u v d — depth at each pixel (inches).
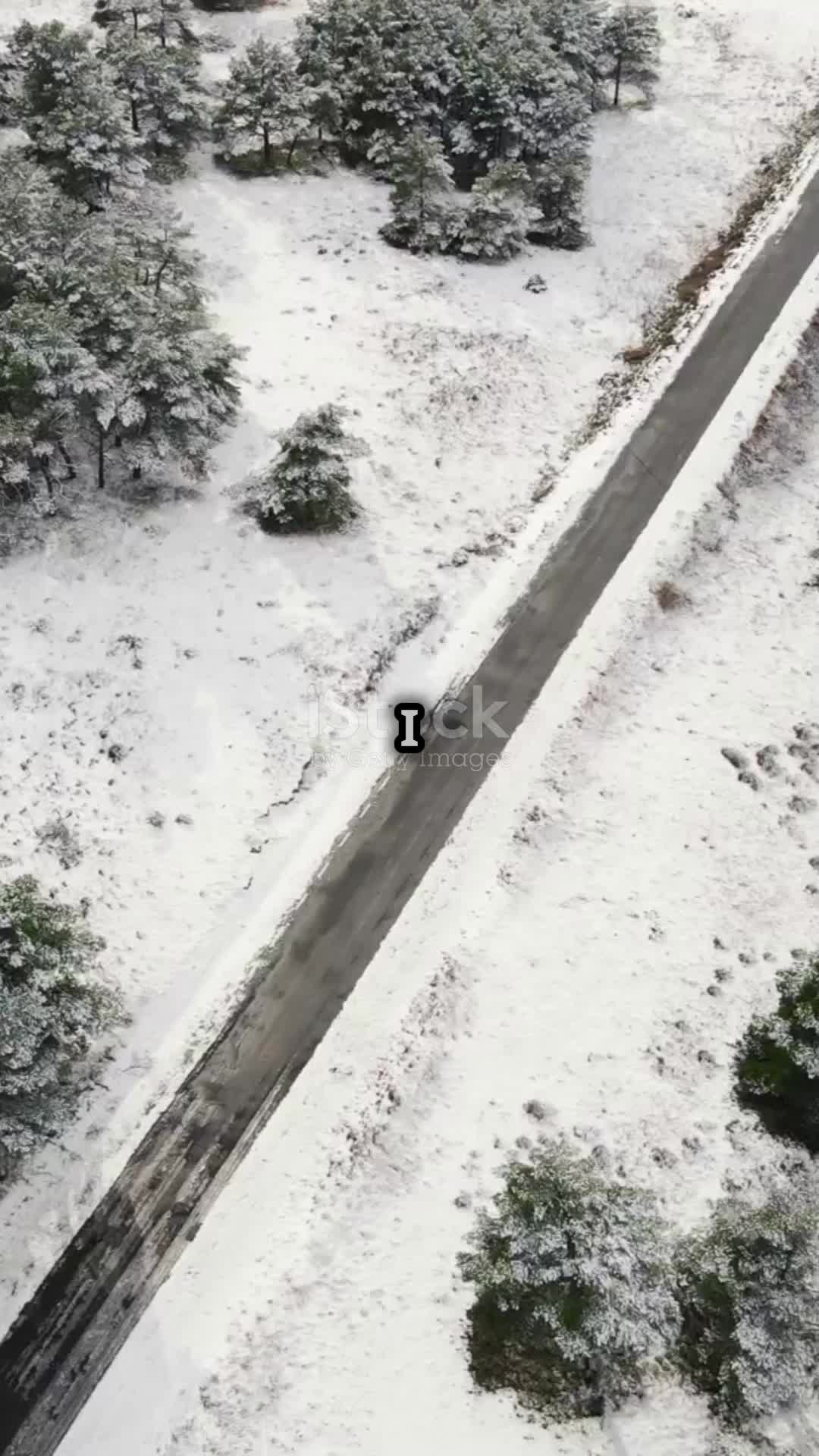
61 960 675.4
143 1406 614.2
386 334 1243.8
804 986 740.0
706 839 885.8
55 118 1282.0
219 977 780.6
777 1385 609.9
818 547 1115.9
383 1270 668.1
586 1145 723.4
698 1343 649.6
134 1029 751.1
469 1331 650.8
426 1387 631.8
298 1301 653.3
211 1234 674.8
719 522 1111.6
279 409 1138.7
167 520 1029.8
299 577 1005.8
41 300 1038.4
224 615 968.9
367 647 966.4
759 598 1063.0
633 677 986.1
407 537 1054.4
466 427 1159.6
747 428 1190.9
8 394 975.0
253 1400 619.2
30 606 953.5
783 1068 742.5
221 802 863.7
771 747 947.3
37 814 841.5
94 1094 722.8
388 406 1162.6
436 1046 759.1
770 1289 619.8
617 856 871.1
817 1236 630.5
